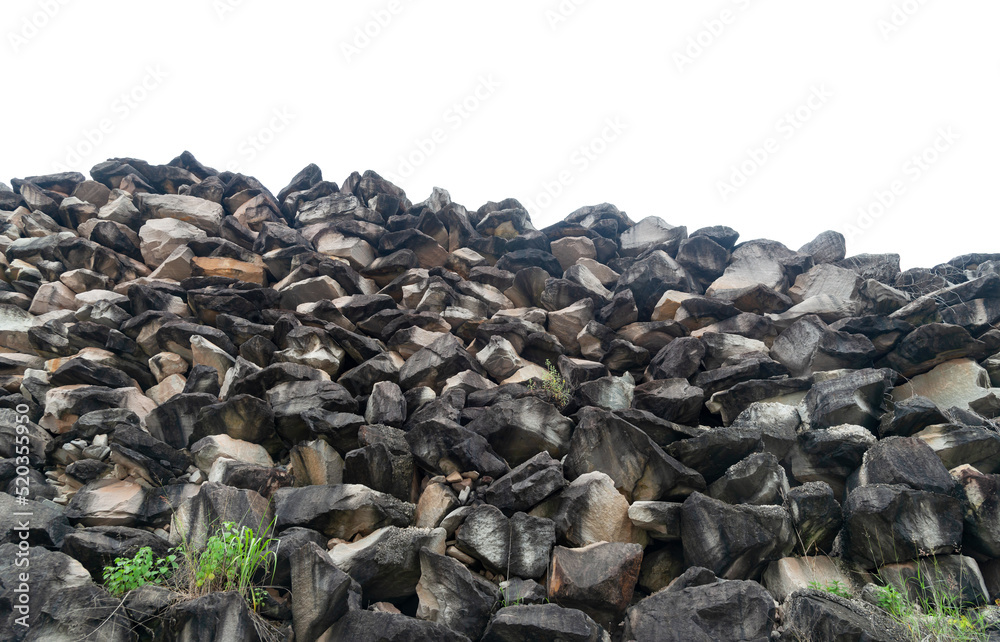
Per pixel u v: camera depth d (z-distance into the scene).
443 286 7.42
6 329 6.52
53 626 3.72
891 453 5.00
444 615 4.22
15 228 7.84
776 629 4.14
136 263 7.73
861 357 6.32
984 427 5.30
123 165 8.77
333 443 5.38
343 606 4.10
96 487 5.07
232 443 5.42
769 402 5.95
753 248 8.23
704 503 4.75
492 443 5.60
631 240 8.60
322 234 8.28
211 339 6.40
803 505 4.68
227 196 9.05
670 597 4.26
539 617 4.03
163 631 3.87
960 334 6.15
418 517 5.00
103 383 6.07
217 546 4.10
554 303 7.46
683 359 6.50
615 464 5.24
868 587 4.39
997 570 4.57
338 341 6.48
